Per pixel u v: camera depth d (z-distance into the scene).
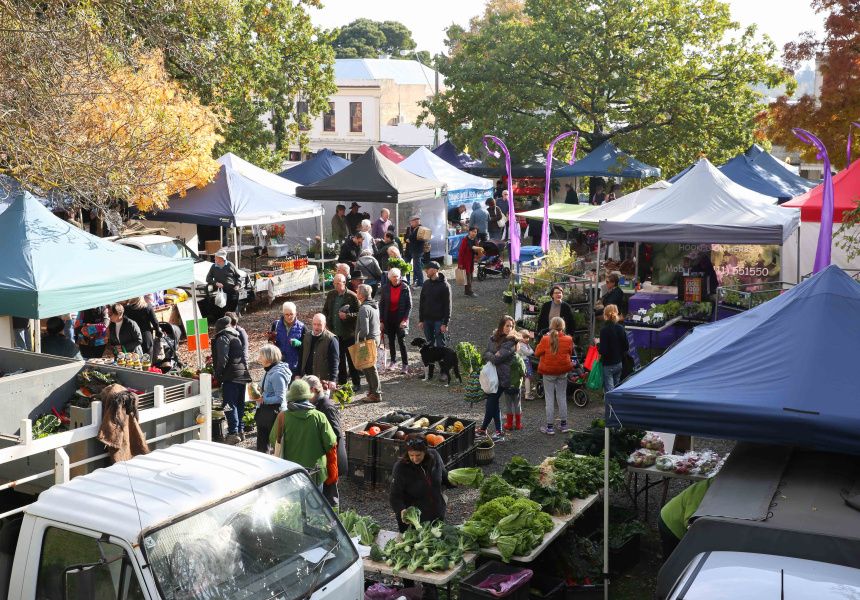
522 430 12.59
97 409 7.96
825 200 14.46
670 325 15.58
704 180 16.11
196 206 20.38
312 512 5.80
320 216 23.12
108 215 16.39
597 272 17.02
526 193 36.31
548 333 12.34
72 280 10.81
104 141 15.77
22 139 14.51
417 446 7.59
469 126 39.50
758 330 7.53
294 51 33.16
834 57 23.03
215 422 11.74
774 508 6.04
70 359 9.77
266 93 31.98
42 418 8.68
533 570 7.57
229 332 11.84
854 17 22.91
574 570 7.59
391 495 7.80
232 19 26.75
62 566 5.19
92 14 17.59
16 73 14.53
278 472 5.85
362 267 19.48
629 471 9.23
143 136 16.95
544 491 7.99
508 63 35.06
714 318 15.55
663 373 7.45
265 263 22.22
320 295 22.80
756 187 25.50
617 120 34.09
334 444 8.74
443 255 27.62
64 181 15.21
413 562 6.91
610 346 12.45
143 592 4.83
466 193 29.91
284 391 10.38
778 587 4.85
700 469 8.49
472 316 20.27
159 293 17.56
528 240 30.70
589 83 35.28
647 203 16.38
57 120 14.77
